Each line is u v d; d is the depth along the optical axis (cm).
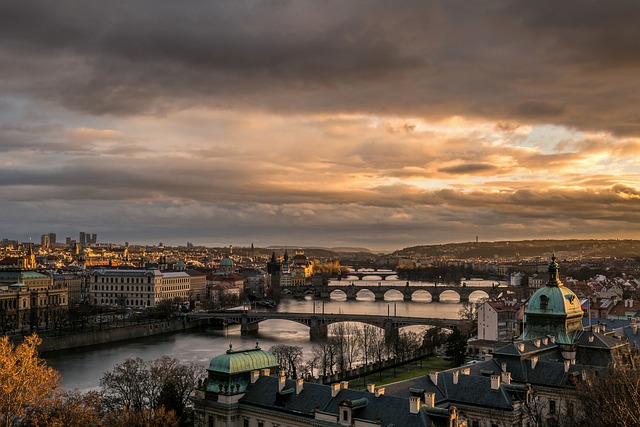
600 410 15888
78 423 18500
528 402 19362
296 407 19438
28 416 17988
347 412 18012
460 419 18100
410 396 17875
